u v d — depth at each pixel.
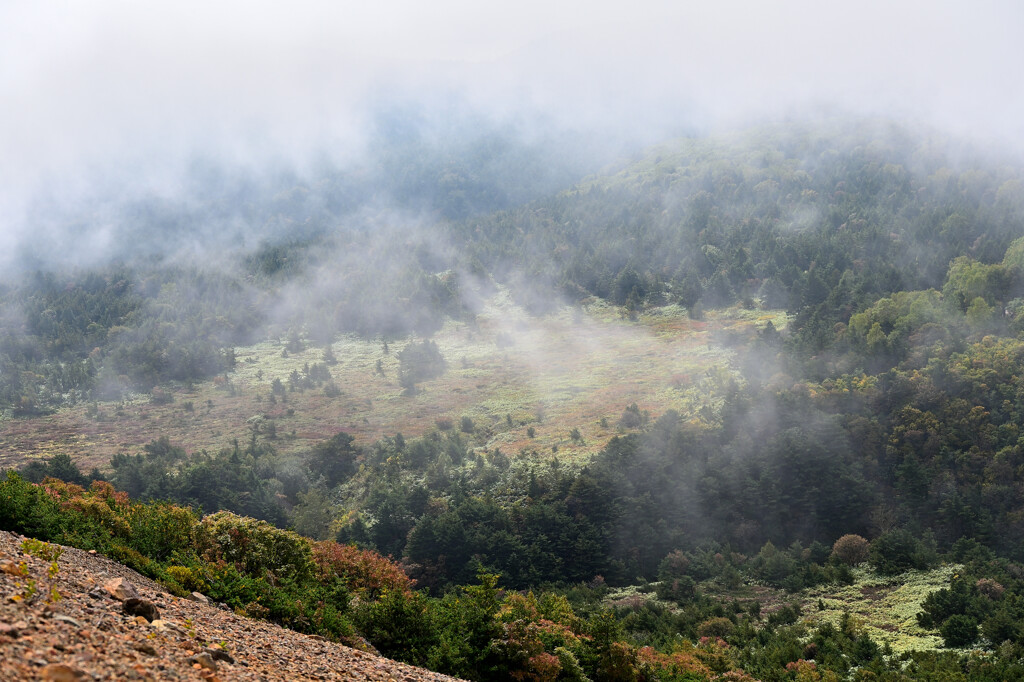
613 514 66.00
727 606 48.69
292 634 11.73
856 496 68.31
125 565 12.52
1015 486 64.62
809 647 37.53
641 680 19.55
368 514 73.12
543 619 20.53
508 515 65.44
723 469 71.56
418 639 14.80
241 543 16.52
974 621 38.88
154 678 6.07
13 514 12.87
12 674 4.90
